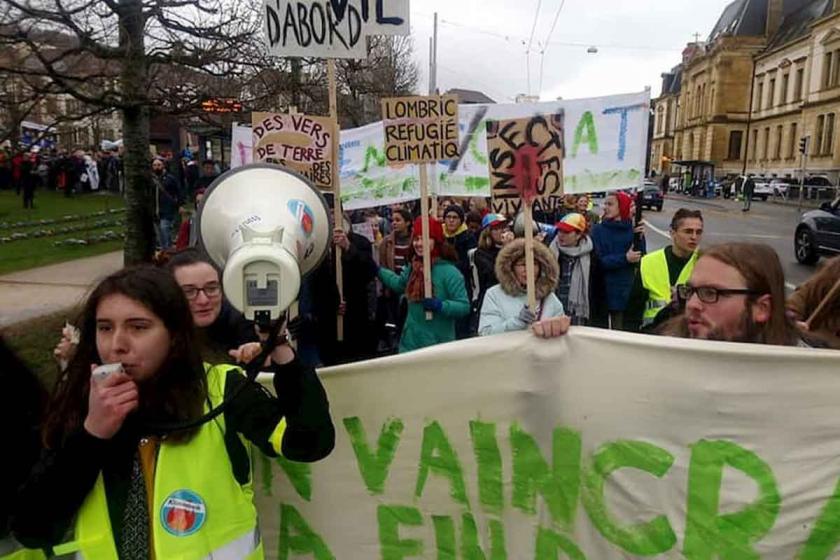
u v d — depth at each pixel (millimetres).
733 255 1994
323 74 11734
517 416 2084
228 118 9211
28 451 1572
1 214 18625
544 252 3500
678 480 1971
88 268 11219
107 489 1508
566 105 5695
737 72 72312
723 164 74188
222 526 1558
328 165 4211
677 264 4051
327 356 4500
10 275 10477
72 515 1480
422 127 3941
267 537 2197
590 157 5652
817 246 13367
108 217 19094
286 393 1619
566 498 2068
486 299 3607
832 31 53281
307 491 2170
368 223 8844
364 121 20688
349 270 4539
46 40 6375
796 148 59938
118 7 6355
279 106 10711
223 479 1575
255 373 1524
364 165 6398
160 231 11945
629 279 5281
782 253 15477
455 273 4199
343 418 2156
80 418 1562
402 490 2156
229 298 1487
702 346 1930
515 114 6195
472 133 6477
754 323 1990
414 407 2129
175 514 1516
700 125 77688
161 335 1552
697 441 1952
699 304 2037
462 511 2141
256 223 1596
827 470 1894
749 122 72188
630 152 5586
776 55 65375
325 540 2186
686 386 1950
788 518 1914
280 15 4098
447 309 4094
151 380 1562
